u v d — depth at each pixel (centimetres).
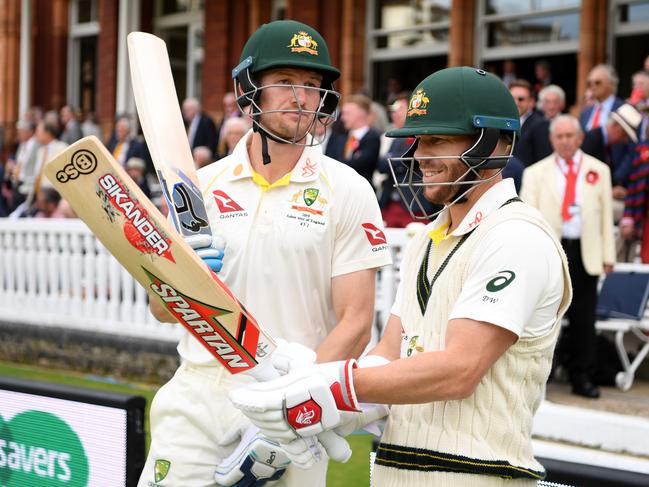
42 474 335
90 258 723
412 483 200
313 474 254
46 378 692
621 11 883
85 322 713
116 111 1333
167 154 248
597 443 443
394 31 1059
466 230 202
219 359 221
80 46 1441
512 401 195
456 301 199
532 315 194
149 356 674
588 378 559
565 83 936
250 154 266
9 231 774
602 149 643
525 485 198
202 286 213
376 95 1079
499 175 206
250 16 1168
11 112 1410
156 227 212
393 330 223
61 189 214
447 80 200
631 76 878
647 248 615
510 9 970
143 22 1315
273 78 248
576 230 554
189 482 255
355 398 195
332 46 1083
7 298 780
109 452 316
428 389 190
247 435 246
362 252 258
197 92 1287
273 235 255
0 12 1410
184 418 259
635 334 628
